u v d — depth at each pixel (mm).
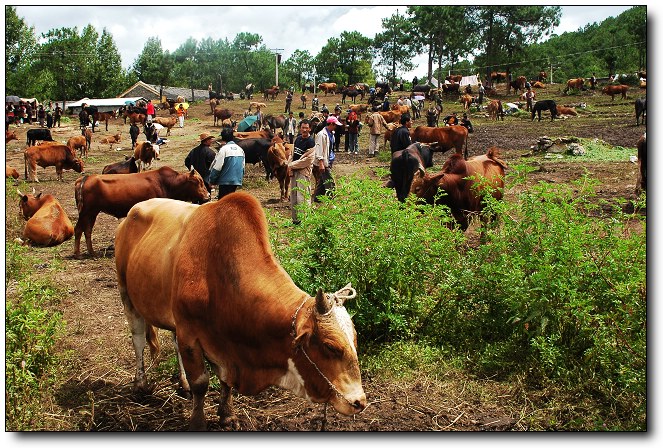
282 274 4332
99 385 5773
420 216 7227
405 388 5543
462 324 6367
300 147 11156
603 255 5922
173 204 5305
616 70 75000
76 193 10555
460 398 5367
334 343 3760
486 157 10875
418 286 6547
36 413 5113
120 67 77125
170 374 5891
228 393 4945
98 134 40188
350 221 6516
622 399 5055
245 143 19875
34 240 11297
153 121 37031
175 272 4551
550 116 40344
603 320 5441
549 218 6332
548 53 81625
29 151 21156
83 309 7824
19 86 58500
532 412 5078
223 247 4383
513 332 5949
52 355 6055
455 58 75312
